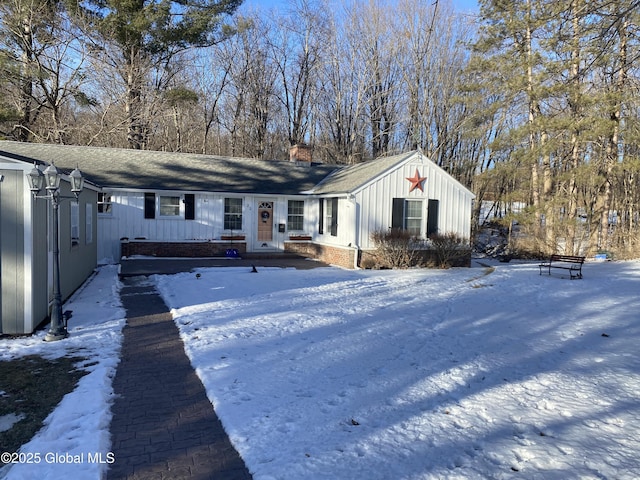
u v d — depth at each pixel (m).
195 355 6.48
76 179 7.92
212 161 21.72
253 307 9.69
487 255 25.88
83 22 23.34
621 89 18.33
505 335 7.89
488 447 3.98
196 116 34.91
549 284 13.82
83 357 6.47
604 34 6.68
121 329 8.00
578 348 7.17
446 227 18.38
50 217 8.74
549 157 24.44
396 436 4.18
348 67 35.16
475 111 28.08
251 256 19.12
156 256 18.48
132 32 24.50
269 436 4.18
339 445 4.01
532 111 23.50
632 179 26.56
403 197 17.64
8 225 7.39
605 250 24.09
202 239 19.12
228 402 4.92
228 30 27.62
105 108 25.88
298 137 38.06
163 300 10.55
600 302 11.03
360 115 35.44
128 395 5.24
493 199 36.06
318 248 19.88
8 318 7.45
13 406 4.89
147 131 27.95
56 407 4.84
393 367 6.11
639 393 5.25
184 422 4.57
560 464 3.69
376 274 15.41
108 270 15.12
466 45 25.14
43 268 8.30
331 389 5.30
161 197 18.55
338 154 35.38
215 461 3.84
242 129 36.47
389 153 35.09
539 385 5.51
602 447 3.98
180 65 29.48
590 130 20.19
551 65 19.28
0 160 7.29
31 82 23.56
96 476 3.53
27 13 21.77
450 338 7.61
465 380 5.66
